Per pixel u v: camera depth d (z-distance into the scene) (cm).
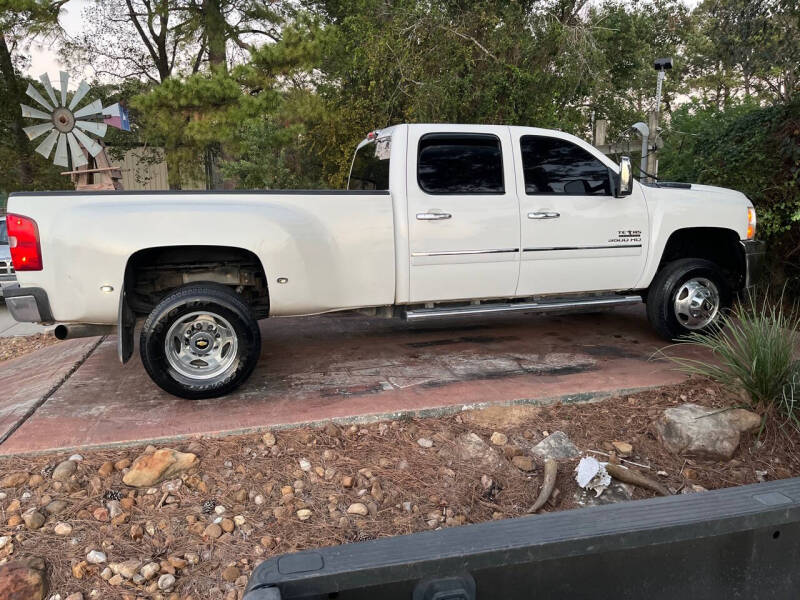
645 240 528
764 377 400
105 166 901
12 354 739
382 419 396
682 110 947
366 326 651
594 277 521
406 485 338
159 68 2234
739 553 155
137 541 294
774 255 721
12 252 390
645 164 881
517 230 489
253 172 1400
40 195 395
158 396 434
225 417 391
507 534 141
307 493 330
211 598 267
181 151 1631
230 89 1385
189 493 327
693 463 368
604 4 1877
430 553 134
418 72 1204
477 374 475
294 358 528
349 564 130
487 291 495
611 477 348
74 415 398
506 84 1217
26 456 348
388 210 456
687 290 538
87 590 268
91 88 2017
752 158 715
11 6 1548
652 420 405
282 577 125
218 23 1925
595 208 512
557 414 412
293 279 428
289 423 382
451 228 472
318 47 1402
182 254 439
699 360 499
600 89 1454
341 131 1331
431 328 640
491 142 486
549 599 143
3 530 296
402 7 1279
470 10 1259
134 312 449
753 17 777
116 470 339
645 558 148
